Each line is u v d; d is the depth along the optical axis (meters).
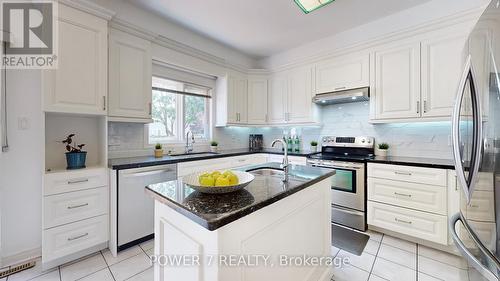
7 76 1.82
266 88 3.83
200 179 1.09
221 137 3.78
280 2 2.35
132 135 2.63
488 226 0.95
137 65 2.39
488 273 0.89
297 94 3.43
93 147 2.31
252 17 2.65
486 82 0.97
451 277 1.69
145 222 2.21
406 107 2.40
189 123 3.35
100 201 2.00
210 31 3.01
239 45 3.47
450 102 2.14
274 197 1.04
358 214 2.51
